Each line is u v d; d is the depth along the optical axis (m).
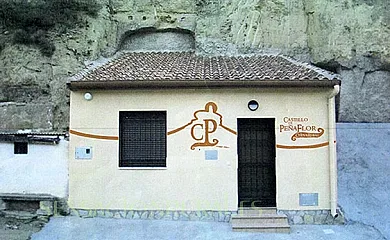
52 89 14.27
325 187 10.53
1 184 10.56
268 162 10.88
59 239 9.14
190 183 10.56
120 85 10.60
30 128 13.66
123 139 10.87
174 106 10.77
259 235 9.41
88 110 10.79
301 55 18.09
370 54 17.16
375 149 13.88
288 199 10.51
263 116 10.70
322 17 17.67
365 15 17.36
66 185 10.59
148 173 10.62
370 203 10.74
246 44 17.97
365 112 17.08
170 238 9.24
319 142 10.64
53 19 15.19
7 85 14.31
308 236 9.35
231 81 10.54
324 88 10.63
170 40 18.61
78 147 10.69
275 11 18.34
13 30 14.78
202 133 10.69
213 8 18.23
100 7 16.98
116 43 17.64
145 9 18.22
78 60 14.99
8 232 9.30
